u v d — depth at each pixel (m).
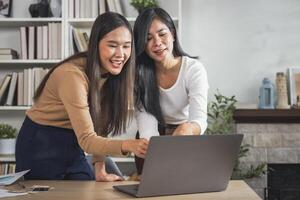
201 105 1.89
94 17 3.16
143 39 1.83
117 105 1.66
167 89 2.00
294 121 3.26
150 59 1.97
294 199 3.26
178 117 2.08
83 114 1.41
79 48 3.15
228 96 3.40
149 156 1.12
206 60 3.42
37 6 3.22
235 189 1.29
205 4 3.43
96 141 1.37
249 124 3.28
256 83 3.39
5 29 3.40
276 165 3.36
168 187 1.18
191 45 3.43
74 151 1.70
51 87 1.58
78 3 3.17
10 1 3.35
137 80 1.94
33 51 3.17
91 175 1.76
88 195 1.20
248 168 3.27
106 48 1.50
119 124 1.70
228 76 3.41
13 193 1.24
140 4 3.07
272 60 3.40
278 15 3.41
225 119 3.20
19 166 1.71
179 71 1.98
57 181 1.54
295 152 3.27
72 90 1.42
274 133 3.28
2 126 3.18
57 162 1.68
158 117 2.03
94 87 1.50
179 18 3.08
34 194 1.23
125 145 1.32
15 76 3.17
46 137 1.65
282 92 3.25
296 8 3.40
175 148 1.14
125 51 1.54
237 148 1.23
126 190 1.23
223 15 3.43
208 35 3.42
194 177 1.20
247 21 3.42
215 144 1.19
